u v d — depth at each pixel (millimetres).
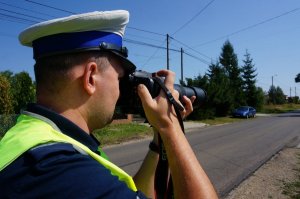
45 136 1083
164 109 1268
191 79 37031
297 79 63094
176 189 1189
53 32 1186
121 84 1387
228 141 16406
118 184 1041
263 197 6438
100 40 1236
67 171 992
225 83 42688
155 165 1695
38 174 980
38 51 1228
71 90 1224
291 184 7363
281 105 93375
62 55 1201
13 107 19156
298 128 24312
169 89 1386
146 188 1683
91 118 1271
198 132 22406
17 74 22688
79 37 1203
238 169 9188
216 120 35500
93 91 1240
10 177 998
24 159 1025
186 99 1551
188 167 1190
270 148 13531
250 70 61844
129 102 1418
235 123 32125
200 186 1159
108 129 19797
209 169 9289
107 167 1143
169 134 1243
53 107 1229
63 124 1182
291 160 10477
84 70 1223
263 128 24875
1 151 1083
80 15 1180
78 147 1108
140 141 16844
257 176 8211
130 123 22922
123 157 11648
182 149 1227
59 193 964
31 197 961
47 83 1229
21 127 1167
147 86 1331
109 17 1231
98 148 1303
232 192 6844
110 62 1281
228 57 62719
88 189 982
